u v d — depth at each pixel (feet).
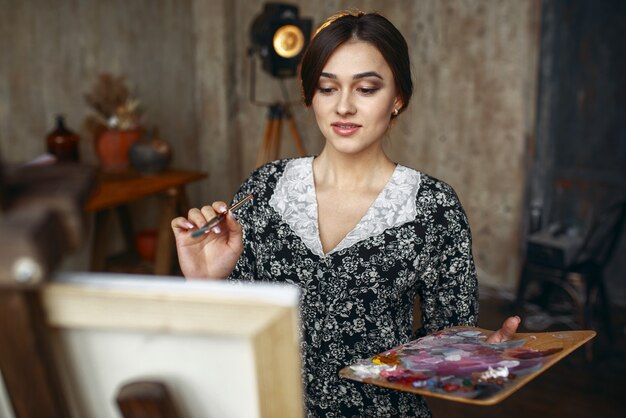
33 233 1.53
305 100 4.31
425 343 3.56
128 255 13.51
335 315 4.23
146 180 11.82
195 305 1.79
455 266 4.41
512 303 13.01
